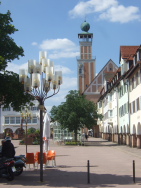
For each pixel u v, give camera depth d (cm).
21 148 3925
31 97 1516
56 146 4509
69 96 5050
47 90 1385
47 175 1573
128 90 4312
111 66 9275
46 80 1384
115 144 5044
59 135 5159
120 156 2797
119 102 5188
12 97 1480
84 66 10362
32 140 4822
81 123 4988
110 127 6400
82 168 1880
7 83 1430
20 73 1339
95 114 5125
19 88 1476
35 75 1323
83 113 5006
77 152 3297
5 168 1383
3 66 1423
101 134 8325
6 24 1500
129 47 4875
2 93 1456
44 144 2016
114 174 1606
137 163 2183
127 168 1878
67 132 5144
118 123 5297
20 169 1511
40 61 1480
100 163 2178
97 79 9269
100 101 8319
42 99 1376
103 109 7738
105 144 5066
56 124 5166
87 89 9262
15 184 1289
